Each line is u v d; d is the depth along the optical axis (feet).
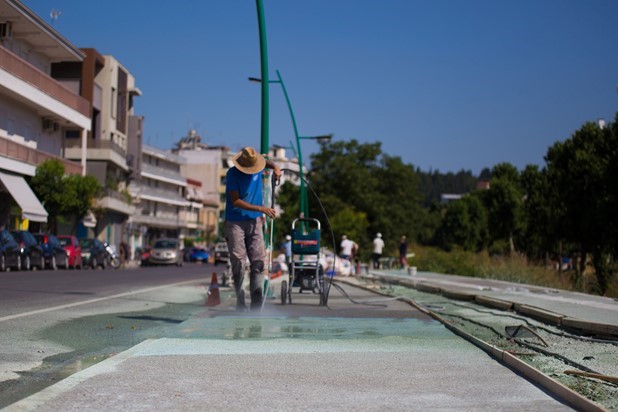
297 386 19.26
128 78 253.85
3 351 25.95
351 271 112.16
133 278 91.91
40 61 162.20
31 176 141.79
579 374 21.01
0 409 16.07
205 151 476.95
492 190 211.82
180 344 26.84
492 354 24.80
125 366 21.88
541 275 93.09
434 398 17.85
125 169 242.99
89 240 151.53
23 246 108.27
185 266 203.41
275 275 99.50
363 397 17.97
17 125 143.84
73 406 16.53
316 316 39.01
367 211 291.79
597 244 115.14
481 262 112.88
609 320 34.73
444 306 50.75
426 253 149.59
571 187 119.65
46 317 37.52
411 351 25.68
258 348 26.11
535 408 16.74
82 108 169.99
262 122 53.47
